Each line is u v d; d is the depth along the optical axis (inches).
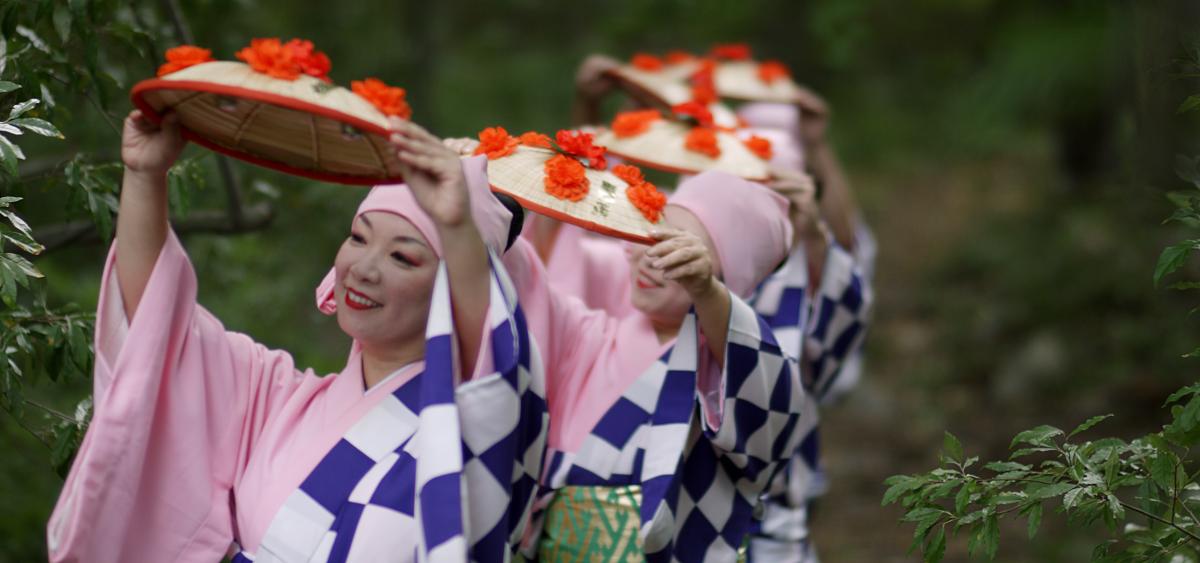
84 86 195.6
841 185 339.3
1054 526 352.2
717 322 177.8
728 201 194.2
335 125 144.6
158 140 148.0
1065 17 617.3
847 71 790.5
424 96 460.1
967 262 577.6
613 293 219.0
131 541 155.3
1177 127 195.8
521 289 184.2
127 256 151.5
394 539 154.2
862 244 353.1
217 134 150.2
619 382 191.0
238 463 162.7
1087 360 466.0
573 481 187.9
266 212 244.8
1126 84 259.6
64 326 169.8
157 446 156.3
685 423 179.0
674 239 173.3
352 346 168.2
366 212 159.5
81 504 147.3
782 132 299.7
